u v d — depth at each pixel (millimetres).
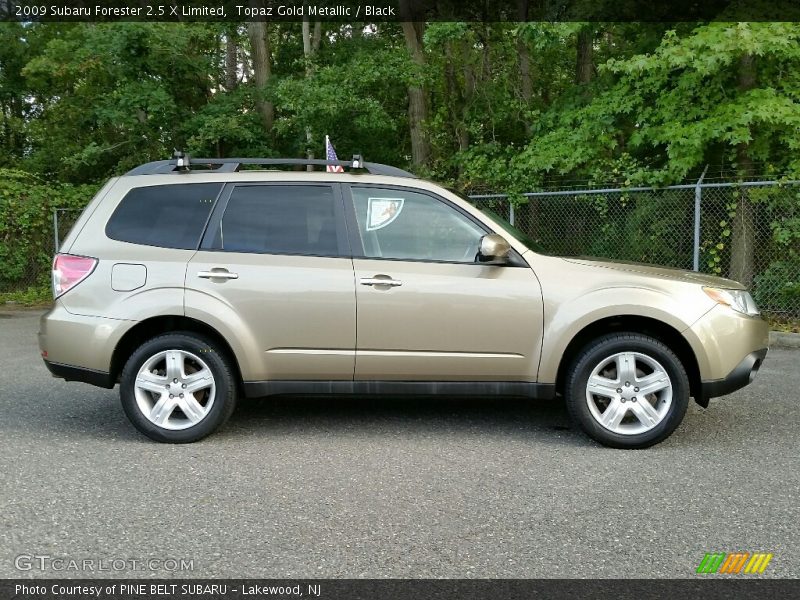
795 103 10789
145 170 5672
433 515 3996
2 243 15297
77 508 4086
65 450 5180
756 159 11117
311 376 5348
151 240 5418
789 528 3820
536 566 3393
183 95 19469
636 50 13609
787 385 7309
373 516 3982
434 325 5266
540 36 12859
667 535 3732
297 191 5520
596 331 5418
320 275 5289
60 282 5391
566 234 11891
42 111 27531
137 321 5262
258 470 4754
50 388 7285
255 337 5281
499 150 15180
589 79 17594
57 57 19375
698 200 10438
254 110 19516
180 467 4809
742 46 10008
